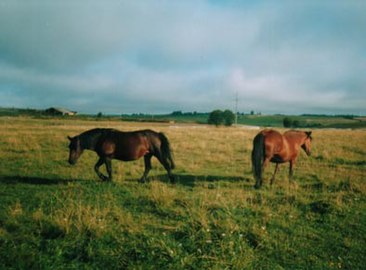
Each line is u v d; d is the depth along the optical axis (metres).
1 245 5.11
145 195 8.54
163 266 4.76
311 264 5.21
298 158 16.92
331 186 10.16
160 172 12.66
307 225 6.76
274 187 10.02
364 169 13.89
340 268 5.09
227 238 5.62
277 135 10.14
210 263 4.92
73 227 5.94
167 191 8.56
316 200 8.38
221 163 15.05
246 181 11.14
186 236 5.77
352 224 6.81
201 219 6.38
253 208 7.55
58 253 4.92
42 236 5.73
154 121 92.12
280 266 5.08
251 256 5.24
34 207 7.37
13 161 13.49
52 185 9.65
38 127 33.28
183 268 4.75
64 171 12.01
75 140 10.24
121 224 6.36
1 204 7.52
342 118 156.75
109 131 10.34
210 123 82.62
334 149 20.00
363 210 7.63
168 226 6.29
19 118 66.81
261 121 146.38
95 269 4.68
